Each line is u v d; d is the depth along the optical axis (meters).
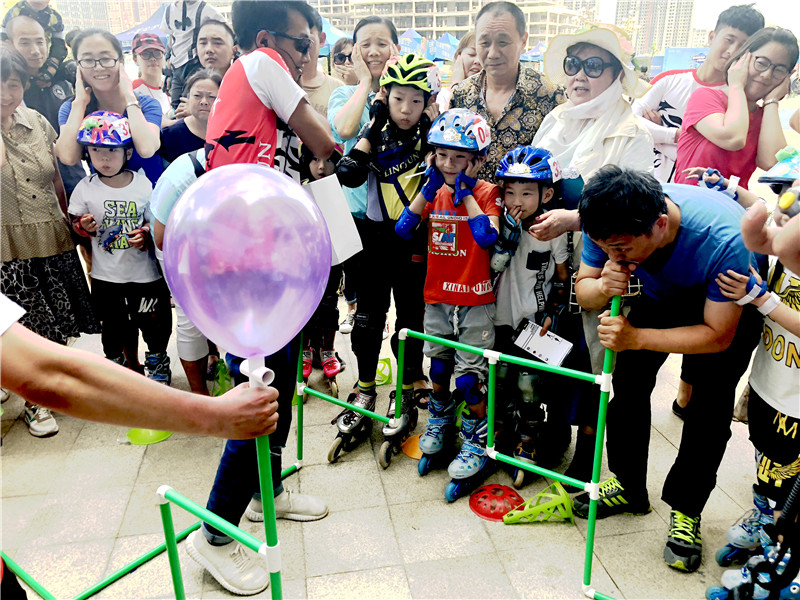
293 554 1.91
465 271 2.06
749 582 1.62
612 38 1.94
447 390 2.30
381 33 2.38
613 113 2.07
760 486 1.72
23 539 1.99
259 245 1.00
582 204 1.47
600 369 1.99
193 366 2.68
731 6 2.29
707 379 1.73
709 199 1.57
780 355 1.54
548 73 2.18
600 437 1.64
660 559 1.88
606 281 1.55
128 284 2.66
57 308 2.75
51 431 2.62
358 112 2.44
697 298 1.64
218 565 1.75
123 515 2.11
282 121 1.80
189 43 3.06
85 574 1.85
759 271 1.68
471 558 1.88
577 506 2.08
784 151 1.46
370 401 2.51
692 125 2.38
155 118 2.87
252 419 1.03
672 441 2.51
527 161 1.90
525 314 2.10
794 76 2.32
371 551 1.92
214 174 1.08
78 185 2.57
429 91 2.15
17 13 2.72
